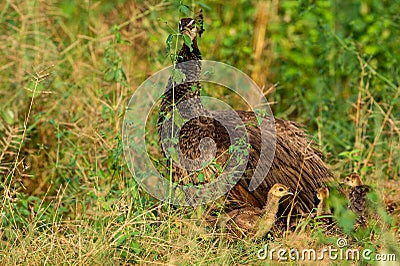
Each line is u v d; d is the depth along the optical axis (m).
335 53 28.06
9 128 22.55
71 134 24.28
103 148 22.88
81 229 19.27
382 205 20.55
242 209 20.16
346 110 27.06
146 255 18.14
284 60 28.20
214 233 18.75
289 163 21.14
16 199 20.03
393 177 23.91
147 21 28.20
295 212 20.80
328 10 28.09
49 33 28.66
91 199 21.42
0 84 25.97
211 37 27.81
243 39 28.28
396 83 27.64
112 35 27.25
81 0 29.80
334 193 21.19
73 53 27.72
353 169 23.89
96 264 17.78
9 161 23.58
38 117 23.58
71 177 23.28
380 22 28.00
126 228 18.66
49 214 21.00
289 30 28.12
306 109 27.31
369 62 27.52
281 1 29.17
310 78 27.52
